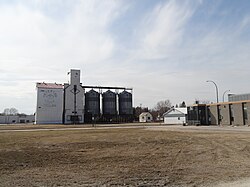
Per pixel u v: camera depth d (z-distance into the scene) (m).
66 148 17.12
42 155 14.21
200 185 8.16
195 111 68.44
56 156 13.88
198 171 10.16
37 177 9.27
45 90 83.38
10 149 16.66
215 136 25.64
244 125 55.84
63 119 84.62
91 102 90.56
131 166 11.18
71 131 37.19
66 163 11.94
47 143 20.11
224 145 18.19
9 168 10.86
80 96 87.69
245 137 24.06
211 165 11.31
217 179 8.87
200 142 20.23
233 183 8.32
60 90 85.31
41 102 82.56
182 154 14.38
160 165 11.36
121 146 18.09
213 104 65.19
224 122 61.81
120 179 8.95
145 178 9.09
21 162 12.19
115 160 12.65
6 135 29.38
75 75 87.69
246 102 56.53
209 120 66.44
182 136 26.05
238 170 10.26
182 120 76.31
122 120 93.75
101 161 12.39
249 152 14.91
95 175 9.55
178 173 9.84
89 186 8.09
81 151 15.73
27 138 24.89
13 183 8.45
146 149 16.50
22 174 9.77
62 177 9.27
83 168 10.82
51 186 8.08
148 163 11.84
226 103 61.47
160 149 16.45
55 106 84.00
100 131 36.34
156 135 27.61
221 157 13.34
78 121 85.69
